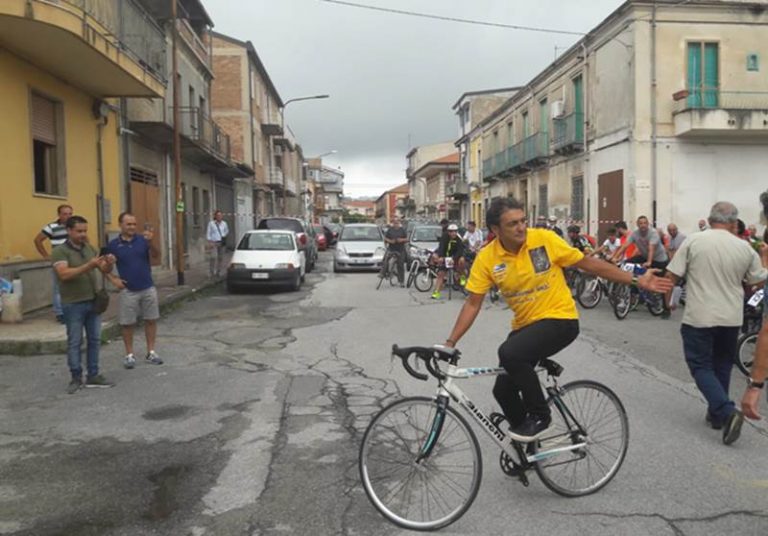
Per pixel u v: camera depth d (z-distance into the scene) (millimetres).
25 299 10438
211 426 5398
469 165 43750
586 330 10055
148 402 6129
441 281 14445
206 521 3699
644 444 4906
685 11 18672
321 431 5250
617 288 11203
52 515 3785
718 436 5082
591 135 21734
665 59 18750
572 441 4012
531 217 28781
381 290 16156
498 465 4543
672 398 6148
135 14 13625
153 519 3730
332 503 3924
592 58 21484
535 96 27703
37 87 11516
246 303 13695
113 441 5051
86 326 6699
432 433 3652
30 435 5203
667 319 11227
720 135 18750
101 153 14461
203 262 25094
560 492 4000
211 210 27047
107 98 14555
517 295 3779
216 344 9039
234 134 34250
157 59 15367
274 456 4699
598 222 21281
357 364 7730
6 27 9727
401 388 6590
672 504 3895
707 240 5156
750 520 3686
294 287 15945
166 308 12602
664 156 18891
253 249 16484
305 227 24281
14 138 10672
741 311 5176
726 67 18922
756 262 5156
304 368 7527
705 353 5277
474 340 9234
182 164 22062
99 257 6699
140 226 17266
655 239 11039
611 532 3551
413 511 3639
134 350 8586
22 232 10836
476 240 17219
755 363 4164
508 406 3896
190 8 24000
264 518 3732
